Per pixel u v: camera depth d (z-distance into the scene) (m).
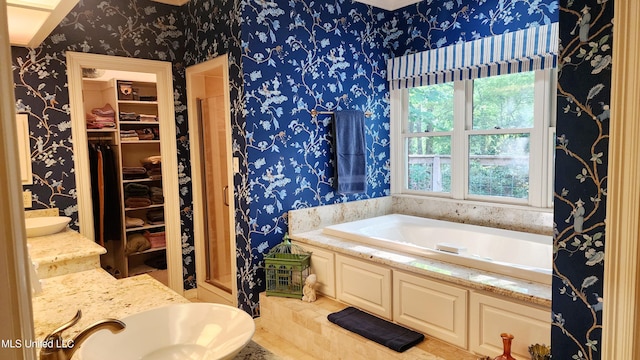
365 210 4.07
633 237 1.28
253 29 3.19
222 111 3.79
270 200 3.37
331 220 3.76
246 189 3.26
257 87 3.23
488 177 3.63
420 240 3.75
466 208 3.72
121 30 3.45
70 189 3.22
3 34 0.43
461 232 3.51
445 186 3.98
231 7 3.21
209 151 3.96
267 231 3.37
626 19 1.25
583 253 1.45
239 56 3.17
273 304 3.12
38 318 1.40
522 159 3.38
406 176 4.32
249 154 3.22
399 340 2.35
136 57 3.54
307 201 3.62
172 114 3.75
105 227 4.30
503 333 2.02
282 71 3.37
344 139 3.75
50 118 3.12
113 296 1.62
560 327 1.53
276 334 3.11
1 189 0.42
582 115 1.42
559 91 1.47
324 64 3.66
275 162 3.38
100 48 3.34
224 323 1.22
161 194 4.69
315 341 2.76
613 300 1.35
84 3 3.25
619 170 1.30
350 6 3.84
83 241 2.59
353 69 3.90
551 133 3.17
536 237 3.12
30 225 2.76
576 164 1.45
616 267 1.33
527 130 3.31
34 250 2.32
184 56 3.80
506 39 3.23
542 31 3.02
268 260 3.21
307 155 3.59
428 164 4.10
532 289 2.09
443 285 2.36
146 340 1.17
